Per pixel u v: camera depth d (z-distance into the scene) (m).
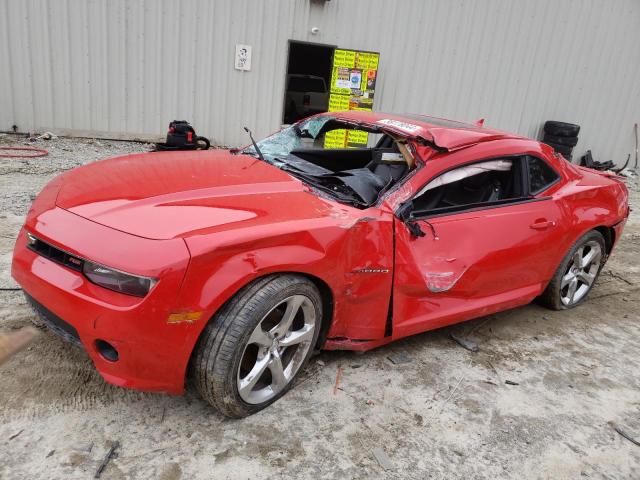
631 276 5.66
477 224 3.39
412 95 10.46
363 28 9.67
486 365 3.50
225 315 2.37
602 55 11.76
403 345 3.60
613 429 3.01
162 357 2.28
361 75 9.74
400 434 2.71
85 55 8.55
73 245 2.32
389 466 2.48
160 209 2.50
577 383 3.44
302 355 2.82
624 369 3.69
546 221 3.81
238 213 2.56
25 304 3.36
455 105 10.85
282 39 9.34
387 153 3.39
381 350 3.48
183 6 8.70
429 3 9.88
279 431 2.60
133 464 2.28
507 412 3.02
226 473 2.30
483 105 11.08
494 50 10.67
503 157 3.62
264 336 2.52
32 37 8.24
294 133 4.25
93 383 2.74
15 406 2.51
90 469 2.22
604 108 12.38
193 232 2.32
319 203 2.91
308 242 2.58
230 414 2.57
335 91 9.77
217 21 8.93
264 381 2.81
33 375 2.74
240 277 2.34
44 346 2.97
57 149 8.12
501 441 2.78
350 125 3.86
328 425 2.69
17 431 2.37
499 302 3.77
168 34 8.78
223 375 2.39
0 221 4.75
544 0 10.66
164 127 9.30
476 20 10.30
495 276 3.58
